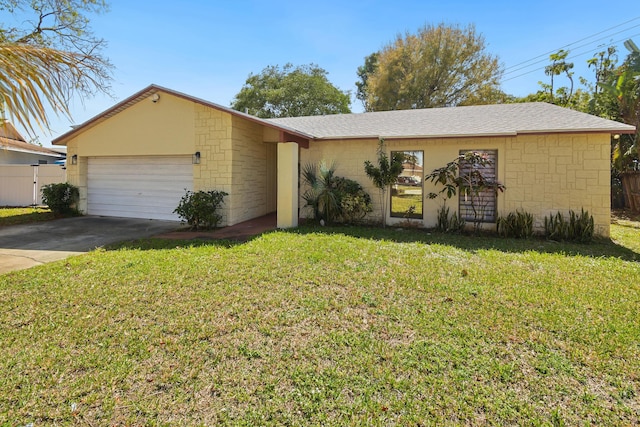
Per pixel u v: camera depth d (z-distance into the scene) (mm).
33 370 2826
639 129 13102
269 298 4367
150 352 3105
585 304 4199
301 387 2648
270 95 28594
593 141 8766
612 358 3039
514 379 2744
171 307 4078
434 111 12789
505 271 5562
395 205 10625
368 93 32750
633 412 2391
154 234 8930
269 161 12844
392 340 3348
